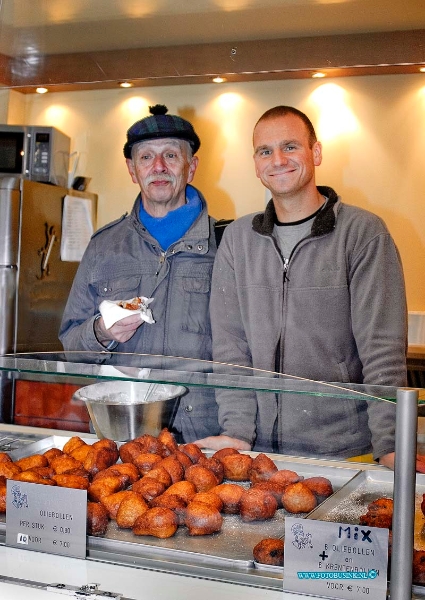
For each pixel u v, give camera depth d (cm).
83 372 142
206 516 124
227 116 306
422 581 109
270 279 279
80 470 139
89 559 125
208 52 304
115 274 304
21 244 304
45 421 158
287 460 132
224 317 286
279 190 283
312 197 282
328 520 114
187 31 302
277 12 285
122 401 146
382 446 118
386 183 291
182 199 302
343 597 111
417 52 278
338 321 272
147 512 126
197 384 134
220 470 136
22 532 130
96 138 324
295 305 276
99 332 289
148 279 298
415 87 283
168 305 293
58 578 119
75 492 126
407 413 106
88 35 315
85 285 308
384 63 283
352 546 110
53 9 305
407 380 285
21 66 333
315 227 277
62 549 127
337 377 272
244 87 303
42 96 337
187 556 121
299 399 129
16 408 161
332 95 293
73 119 331
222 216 302
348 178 295
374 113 289
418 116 284
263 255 282
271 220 283
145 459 142
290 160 283
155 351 292
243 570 118
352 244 272
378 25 280
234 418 136
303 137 288
